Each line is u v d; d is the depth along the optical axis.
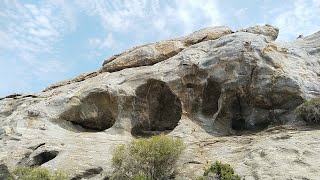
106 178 22.72
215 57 28.92
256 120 27.78
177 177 21.55
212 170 20.31
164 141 22.00
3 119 33.84
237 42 28.78
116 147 24.12
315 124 24.86
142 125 30.75
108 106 31.19
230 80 27.94
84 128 32.25
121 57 35.06
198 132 27.30
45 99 32.91
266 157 20.95
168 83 29.62
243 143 24.17
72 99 31.55
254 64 27.55
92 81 33.34
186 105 28.98
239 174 20.28
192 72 29.39
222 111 28.34
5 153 27.14
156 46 34.44
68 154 25.53
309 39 31.33
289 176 18.97
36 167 23.91
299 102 26.38
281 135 23.30
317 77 27.48
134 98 30.59
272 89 26.77
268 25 35.59
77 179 23.39
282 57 27.97
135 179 20.45
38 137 28.58
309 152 20.62
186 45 34.41
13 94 37.38
